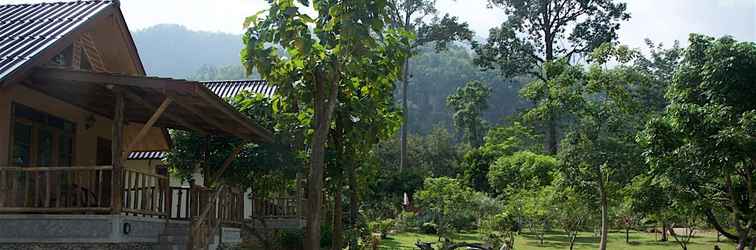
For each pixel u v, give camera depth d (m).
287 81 7.38
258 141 14.87
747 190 15.34
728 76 14.46
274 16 7.07
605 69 21.39
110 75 9.82
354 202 10.79
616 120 20.84
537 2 43.94
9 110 11.28
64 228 10.15
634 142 20.31
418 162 63.50
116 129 10.12
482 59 46.31
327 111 7.16
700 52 15.33
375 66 7.76
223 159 15.94
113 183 10.10
